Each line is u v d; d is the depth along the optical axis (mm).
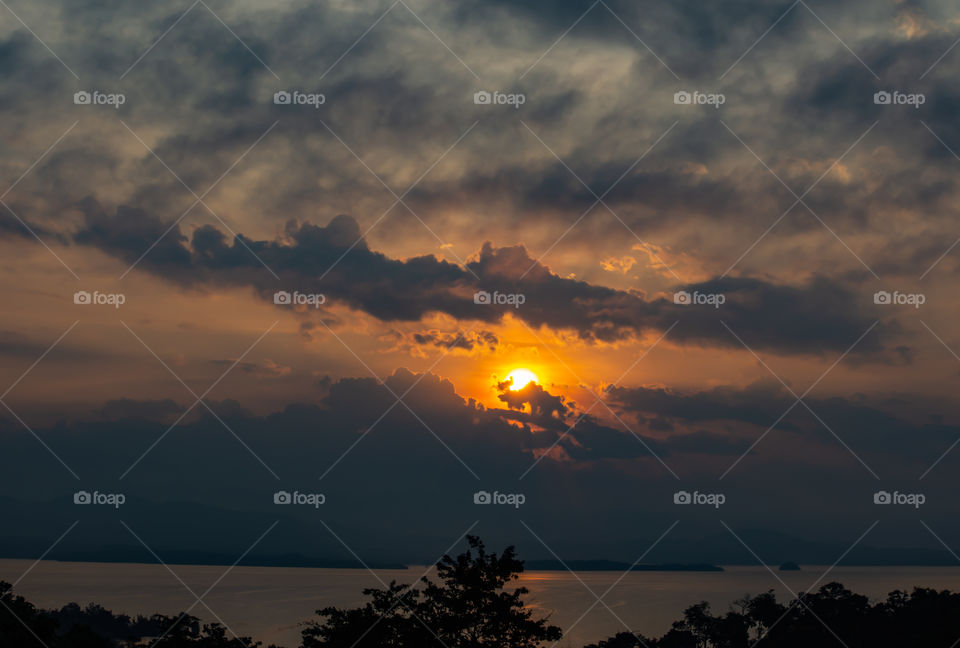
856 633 77438
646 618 142375
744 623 86375
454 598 42094
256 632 118188
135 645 49156
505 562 42906
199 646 45875
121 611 137000
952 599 76250
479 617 42000
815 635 78875
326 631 43094
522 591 43062
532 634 41938
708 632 87000
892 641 74750
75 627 41219
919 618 75438
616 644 87500
